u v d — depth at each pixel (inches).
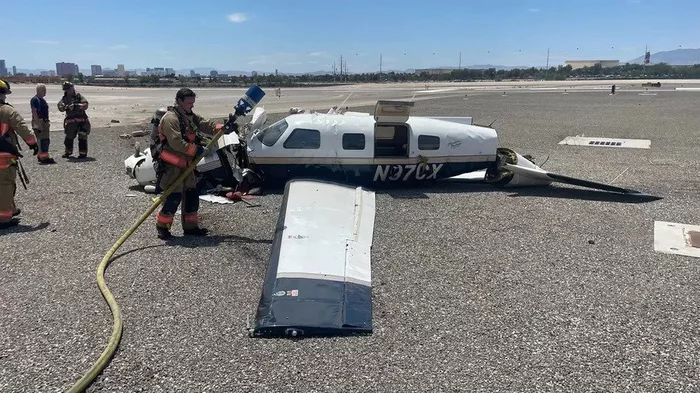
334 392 136.3
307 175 359.6
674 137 718.5
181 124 245.1
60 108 489.4
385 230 280.5
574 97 1686.8
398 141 390.0
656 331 173.2
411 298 195.6
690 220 309.4
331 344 161.2
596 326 176.1
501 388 139.3
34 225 280.4
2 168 265.4
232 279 209.5
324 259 215.5
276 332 165.8
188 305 185.8
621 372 148.3
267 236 266.2
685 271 227.8
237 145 350.0
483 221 301.9
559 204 346.0
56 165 466.0
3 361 148.4
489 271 224.4
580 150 612.7
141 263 225.1
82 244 250.1
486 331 171.2
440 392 137.1
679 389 140.3
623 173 466.6
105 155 526.6
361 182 370.0
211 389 136.7
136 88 2454.5
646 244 264.1
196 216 263.9
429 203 342.3
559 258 242.1
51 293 194.4
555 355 156.9
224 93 1915.6
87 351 154.5
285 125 355.3
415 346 160.7
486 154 385.7
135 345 157.9
